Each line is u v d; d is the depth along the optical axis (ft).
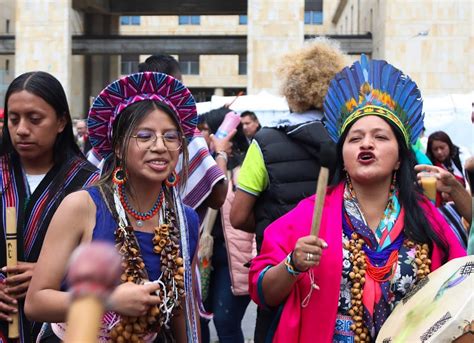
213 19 184.14
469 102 42.83
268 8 95.14
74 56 129.70
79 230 8.09
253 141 12.72
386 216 9.07
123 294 7.47
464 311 6.40
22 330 9.95
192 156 13.52
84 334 2.89
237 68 179.42
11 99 10.39
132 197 8.38
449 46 88.22
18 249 10.14
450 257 8.96
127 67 172.04
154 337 8.29
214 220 16.72
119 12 125.08
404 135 9.19
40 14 99.45
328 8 179.11
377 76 9.26
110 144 8.81
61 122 10.69
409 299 7.90
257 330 10.80
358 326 8.62
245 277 16.38
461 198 10.62
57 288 7.96
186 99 8.66
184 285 8.44
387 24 88.89
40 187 10.36
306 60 12.57
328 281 8.70
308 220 9.20
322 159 11.55
